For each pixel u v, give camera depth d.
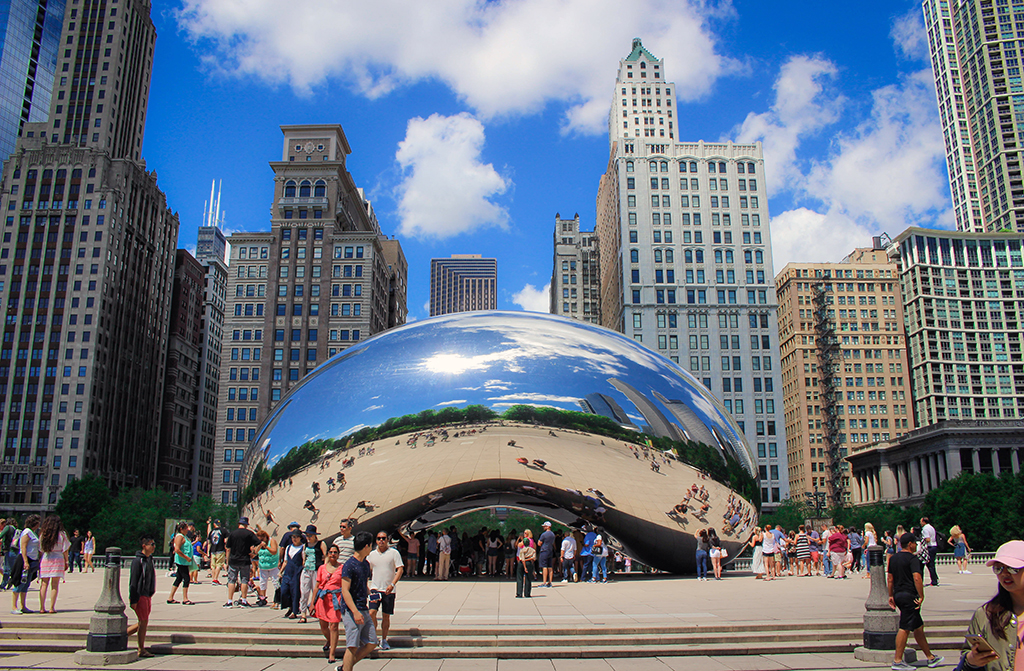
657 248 107.69
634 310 105.50
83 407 105.94
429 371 21.44
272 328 102.00
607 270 129.00
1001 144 189.25
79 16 132.50
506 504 23.08
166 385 139.38
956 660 10.03
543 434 20.34
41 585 13.31
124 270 118.06
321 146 111.12
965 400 156.62
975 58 199.00
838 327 149.25
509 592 17.50
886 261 160.75
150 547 10.60
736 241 108.00
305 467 21.16
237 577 14.71
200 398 158.62
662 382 22.42
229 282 104.38
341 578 8.66
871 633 10.09
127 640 10.43
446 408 20.62
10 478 102.88
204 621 12.16
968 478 76.38
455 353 21.80
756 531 24.39
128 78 134.88
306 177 107.94
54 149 115.00
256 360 101.56
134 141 136.62
